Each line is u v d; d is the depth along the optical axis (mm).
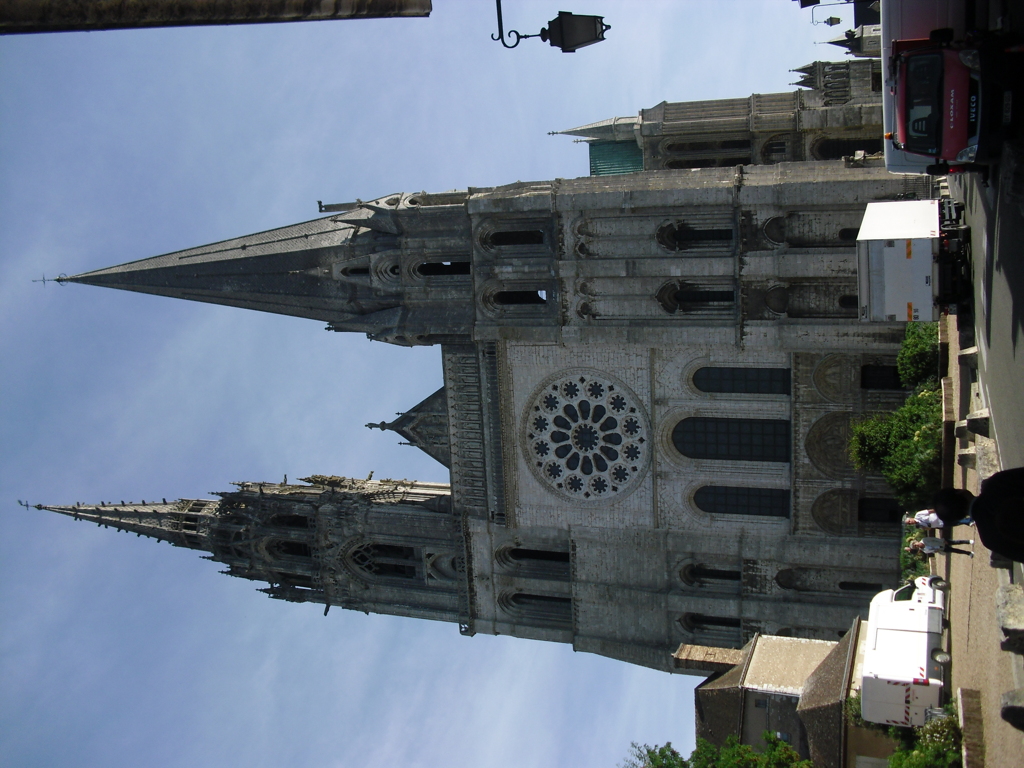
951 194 42062
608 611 53312
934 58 26328
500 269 49094
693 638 52125
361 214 53781
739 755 34375
